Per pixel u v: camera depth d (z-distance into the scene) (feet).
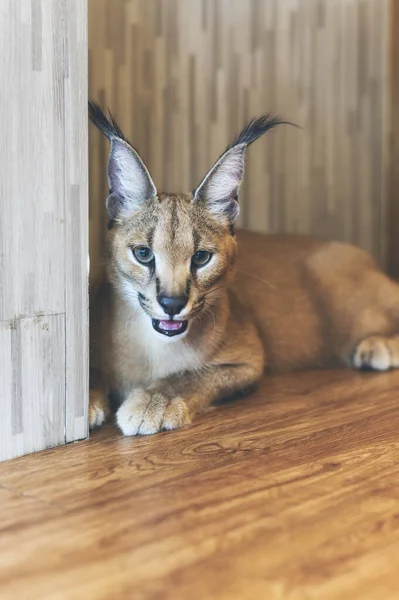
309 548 1.98
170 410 2.85
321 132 4.87
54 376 2.64
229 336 3.16
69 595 1.79
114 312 3.03
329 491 2.30
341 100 4.95
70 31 2.56
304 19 4.70
